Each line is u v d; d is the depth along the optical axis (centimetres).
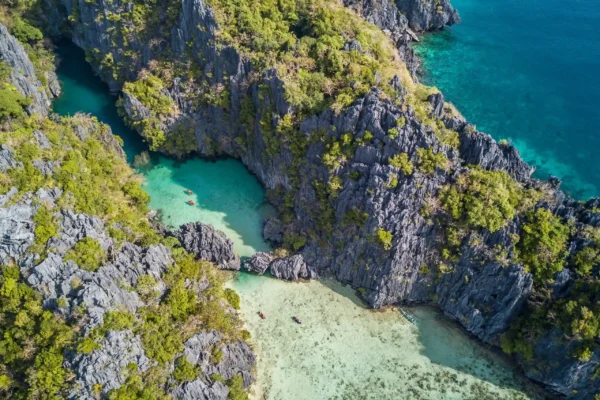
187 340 5928
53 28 11594
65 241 6000
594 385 6050
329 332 6888
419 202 6656
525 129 9656
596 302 5881
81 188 6756
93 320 5397
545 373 6247
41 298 5641
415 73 10894
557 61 11256
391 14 11669
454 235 6581
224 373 6059
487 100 10394
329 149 7075
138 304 6044
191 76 9006
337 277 7462
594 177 8700
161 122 9031
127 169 8256
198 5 8469
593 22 12381
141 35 9469
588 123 9688
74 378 5191
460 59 11638
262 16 8806
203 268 7044
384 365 6588
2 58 8825
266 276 7469
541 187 6862
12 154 6425
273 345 6719
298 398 6262
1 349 5453
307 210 7575
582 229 6397
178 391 5562
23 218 5966
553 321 6084
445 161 6631
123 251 6444
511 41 12056
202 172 9050
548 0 13362
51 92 10288
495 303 6556
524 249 6394
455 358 6688
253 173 8969
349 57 7719
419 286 7062
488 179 6594
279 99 7600
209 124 9050
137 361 5503
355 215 6919
